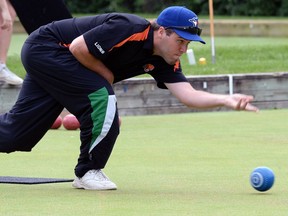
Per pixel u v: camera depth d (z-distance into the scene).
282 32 42.06
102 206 10.84
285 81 23.39
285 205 10.87
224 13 52.94
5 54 20.70
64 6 19.80
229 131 18.78
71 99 12.05
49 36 12.16
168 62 11.88
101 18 12.02
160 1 53.91
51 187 12.37
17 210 10.58
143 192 11.91
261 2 52.44
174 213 10.36
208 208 10.68
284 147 16.47
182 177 13.16
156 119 21.02
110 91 11.95
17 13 19.89
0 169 13.97
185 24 11.62
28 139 12.52
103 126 11.91
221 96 11.69
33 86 12.38
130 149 16.17
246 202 11.06
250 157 15.23
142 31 11.64
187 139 17.53
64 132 18.55
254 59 27.14
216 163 14.55
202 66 25.16
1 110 20.83
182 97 12.05
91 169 12.16
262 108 23.23
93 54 11.67
